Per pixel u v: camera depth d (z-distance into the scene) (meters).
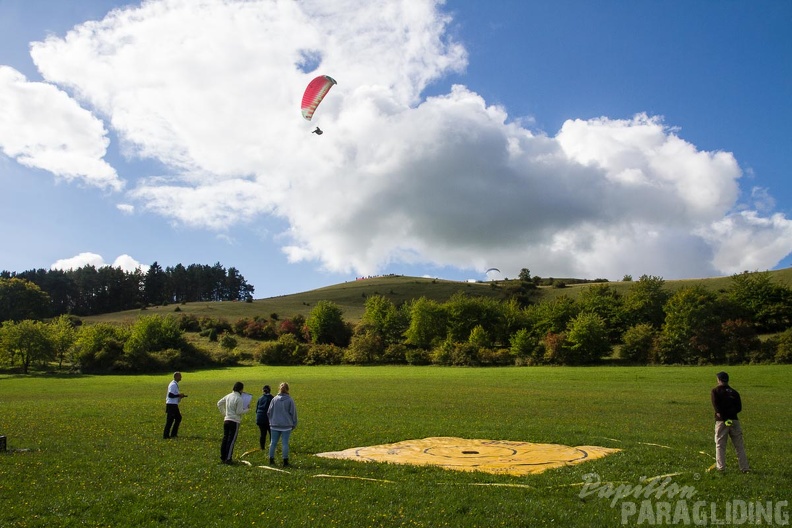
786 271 136.00
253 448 18.95
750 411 32.94
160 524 10.32
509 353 101.50
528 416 29.30
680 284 151.12
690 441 20.34
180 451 18.06
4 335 91.50
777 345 83.31
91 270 199.12
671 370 74.56
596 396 43.12
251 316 161.62
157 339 101.06
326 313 128.00
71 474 14.26
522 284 184.75
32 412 31.05
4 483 13.09
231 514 10.89
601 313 119.62
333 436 21.58
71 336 102.50
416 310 120.50
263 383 64.00
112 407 34.28
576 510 11.26
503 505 11.42
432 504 11.48
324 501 11.76
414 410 32.03
